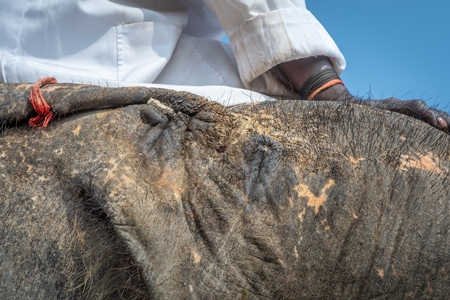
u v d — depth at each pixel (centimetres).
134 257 58
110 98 66
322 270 58
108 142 63
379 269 58
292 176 60
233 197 60
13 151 65
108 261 62
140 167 62
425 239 57
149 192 60
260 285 59
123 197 59
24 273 61
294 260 58
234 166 62
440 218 58
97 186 60
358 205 58
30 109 67
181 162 63
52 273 61
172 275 58
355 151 62
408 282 57
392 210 58
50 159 63
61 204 62
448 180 59
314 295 59
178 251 59
